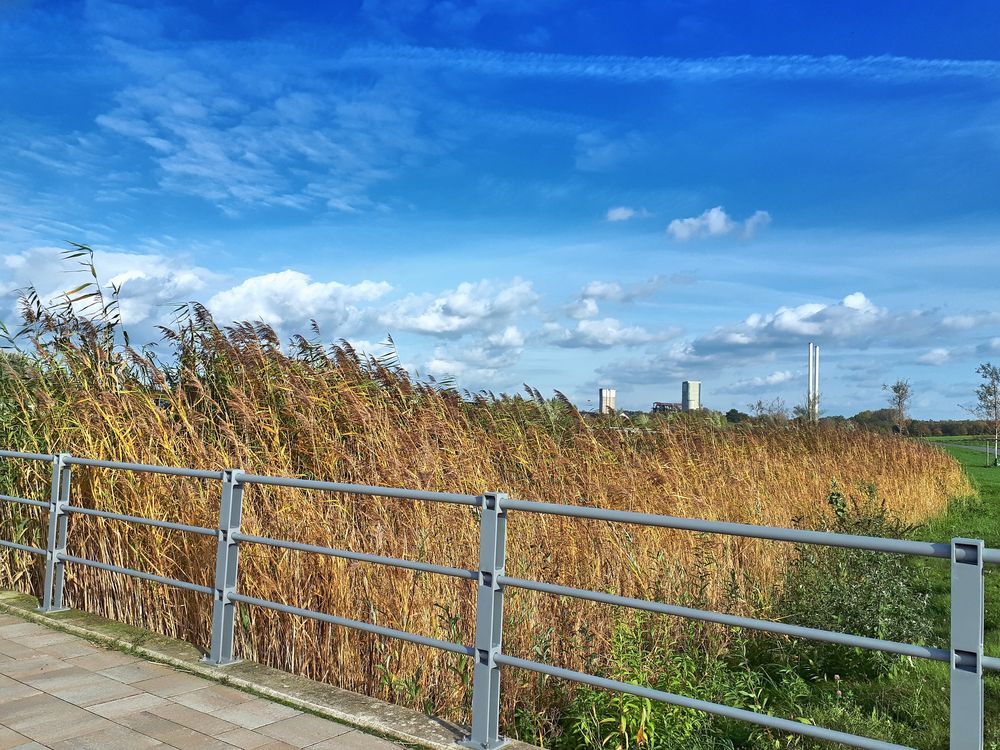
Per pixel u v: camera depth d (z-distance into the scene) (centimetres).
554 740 553
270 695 493
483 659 429
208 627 639
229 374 916
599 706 535
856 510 1027
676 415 1330
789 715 565
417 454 822
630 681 562
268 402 889
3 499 745
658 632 693
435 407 1001
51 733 430
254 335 939
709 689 592
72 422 807
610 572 730
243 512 658
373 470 771
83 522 743
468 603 632
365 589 594
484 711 426
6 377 905
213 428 847
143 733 432
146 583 684
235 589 552
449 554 658
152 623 676
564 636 637
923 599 815
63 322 947
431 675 576
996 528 1666
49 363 911
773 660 701
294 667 593
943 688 610
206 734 432
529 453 997
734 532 349
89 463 660
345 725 452
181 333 963
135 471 673
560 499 898
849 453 1770
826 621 727
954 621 298
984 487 2869
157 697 489
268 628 607
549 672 407
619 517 384
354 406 863
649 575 745
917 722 556
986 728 530
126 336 957
